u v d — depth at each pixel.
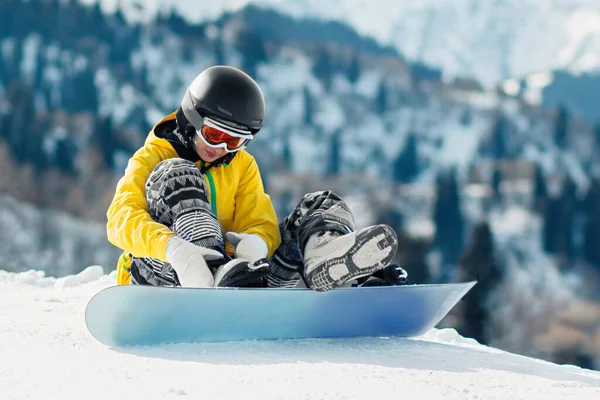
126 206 3.82
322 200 3.96
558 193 169.00
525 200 176.25
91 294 5.36
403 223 138.38
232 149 4.05
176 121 4.19
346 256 3.56
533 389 2.89
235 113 3.94
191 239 3.65
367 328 3.82
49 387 2.63
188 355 3.21
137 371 2.88
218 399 2.51
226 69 4.01
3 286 5.78
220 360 3.13
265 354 3.29
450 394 2.73
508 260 140.12
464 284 4.05
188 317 3.38
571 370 3.58
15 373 2.82
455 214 146.12
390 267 4.02
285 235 4.17
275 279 4.17
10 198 99.50
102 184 114.88
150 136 4.20
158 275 3.96
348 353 3.42
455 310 33.81
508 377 3.09
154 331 3.37
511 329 34.69
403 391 2.73
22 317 4.11
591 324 79.75
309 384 2.77
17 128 129.50
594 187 161.62
